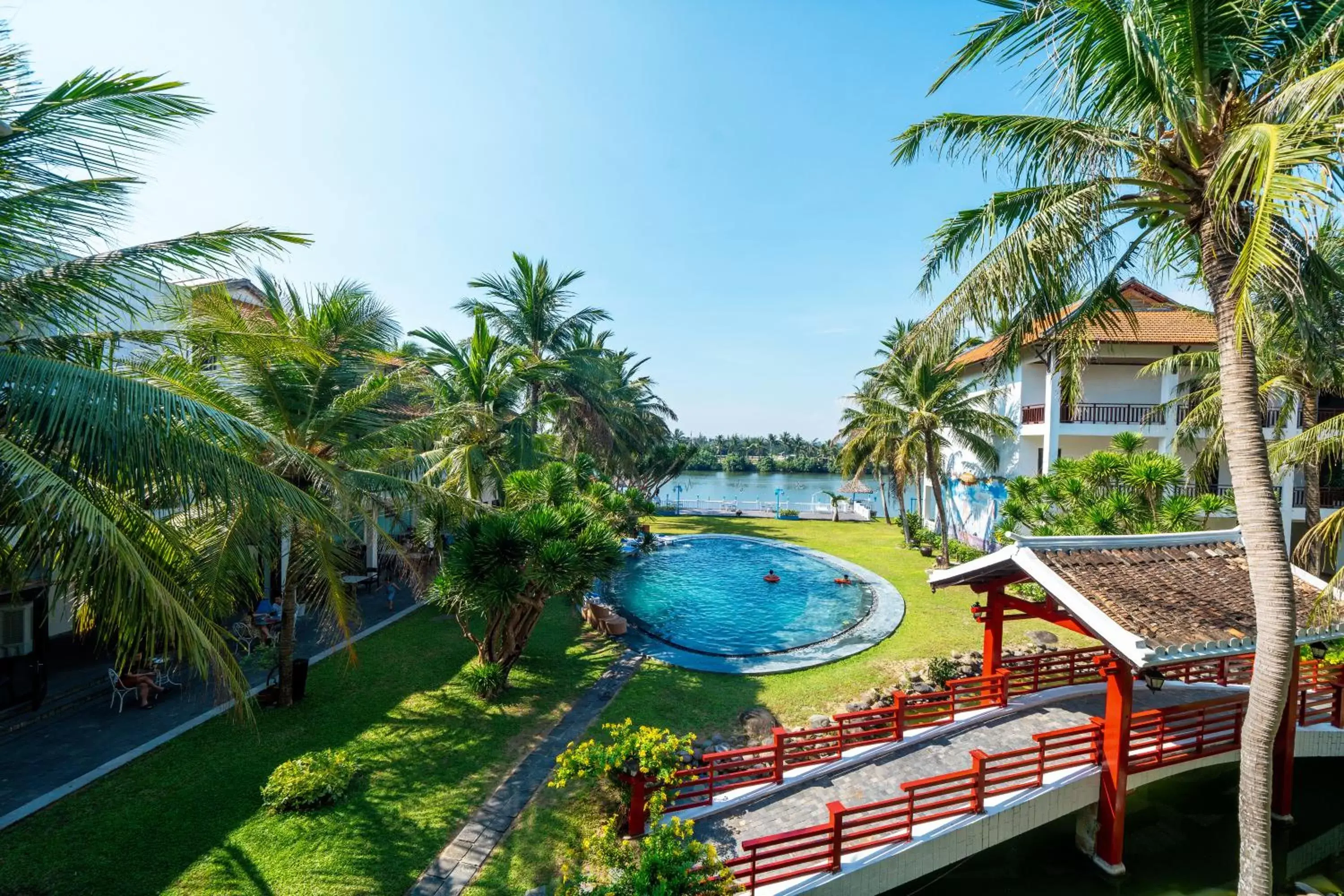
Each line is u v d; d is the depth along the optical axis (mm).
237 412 9852
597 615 17203
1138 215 7516
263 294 12156
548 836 7668
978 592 10844
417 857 7250
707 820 7992
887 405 25297
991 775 8664
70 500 4602
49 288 5770
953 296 8031
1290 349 12250
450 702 11602
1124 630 7461
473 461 17703
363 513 10852
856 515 44438
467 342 20156
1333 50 5824
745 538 33781
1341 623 8961
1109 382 24594
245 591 10008
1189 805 9859
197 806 8023
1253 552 6234
